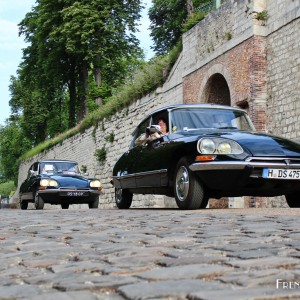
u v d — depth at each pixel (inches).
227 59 676.7
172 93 825.5
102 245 149.4
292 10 573.3
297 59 565.9
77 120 1803.6
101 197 1081.4
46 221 269.3
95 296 77.6
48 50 1637.6
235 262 107.0
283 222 209.3
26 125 2106.3
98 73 1536.7
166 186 370.0
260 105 617.3
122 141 987.3
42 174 650.8
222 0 760.3
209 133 346.6
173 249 134.0
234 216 255.1
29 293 82.4
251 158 318.0
